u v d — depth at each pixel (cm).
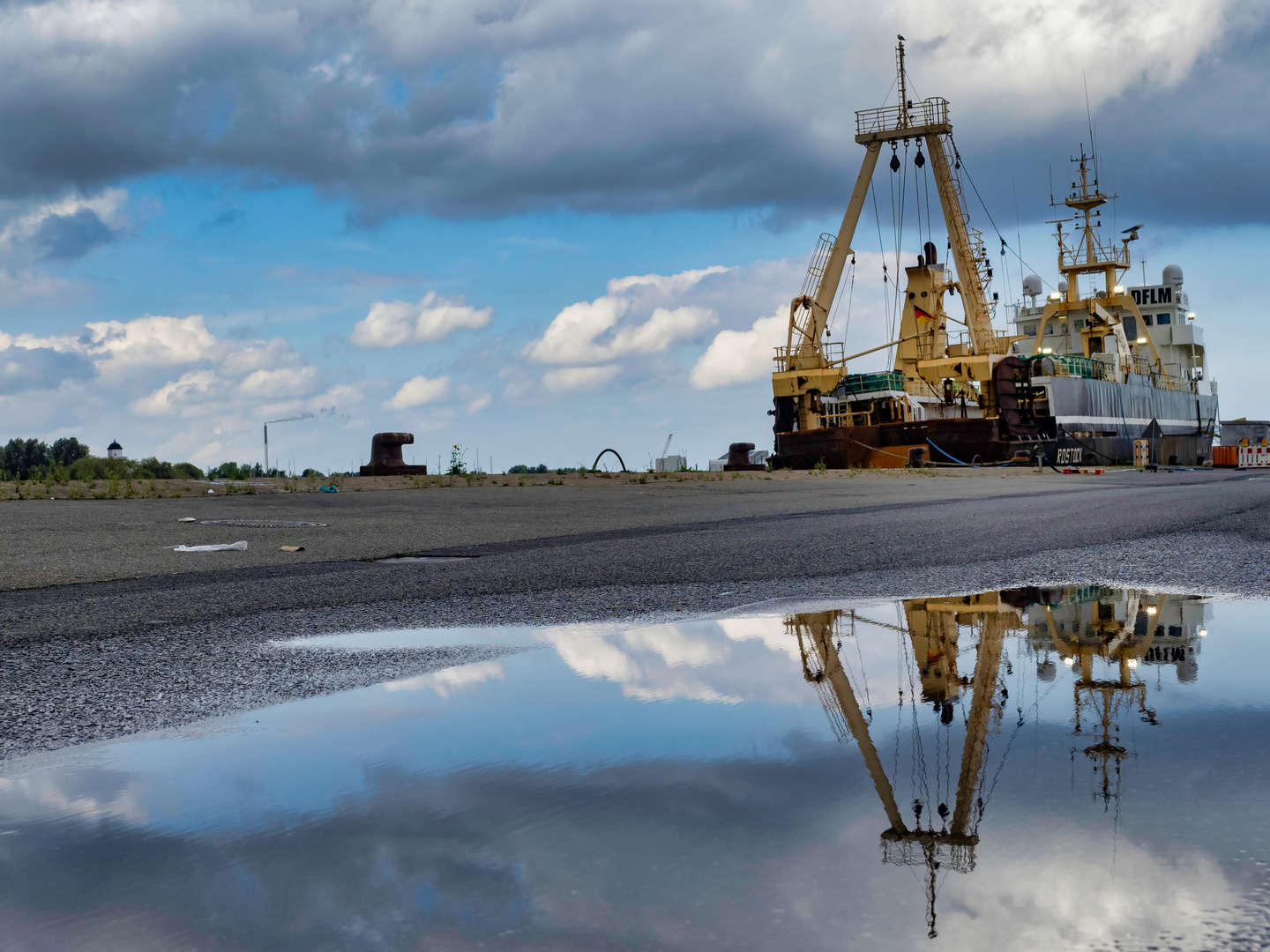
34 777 254
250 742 284
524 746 262
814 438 5012
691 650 427
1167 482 2509
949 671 356
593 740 265
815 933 139
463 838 189
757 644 434
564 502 1766
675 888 158
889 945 135
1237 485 2189
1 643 480
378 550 940
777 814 195
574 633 486
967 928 140
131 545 997
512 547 959
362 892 163
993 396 5341
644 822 193
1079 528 1026
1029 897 149
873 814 193
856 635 453
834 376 5384
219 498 1827
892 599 576
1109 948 133
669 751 250
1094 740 247
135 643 478
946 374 5434
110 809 221
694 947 136
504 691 347
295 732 296
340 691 362
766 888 157
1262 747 238
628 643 450
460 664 413
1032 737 253
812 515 1359
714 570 733
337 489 2119
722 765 234
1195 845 171
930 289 5591
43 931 151
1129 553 782
